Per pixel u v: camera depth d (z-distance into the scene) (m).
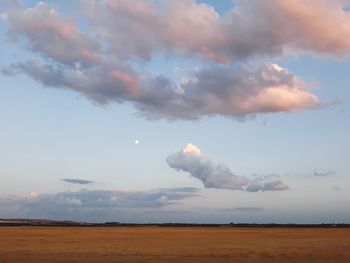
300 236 101.44
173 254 50.78
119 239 84.94
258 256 48.72
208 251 54.62
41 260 44.81
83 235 103.19
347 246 64.00
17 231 131.00
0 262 43.34
